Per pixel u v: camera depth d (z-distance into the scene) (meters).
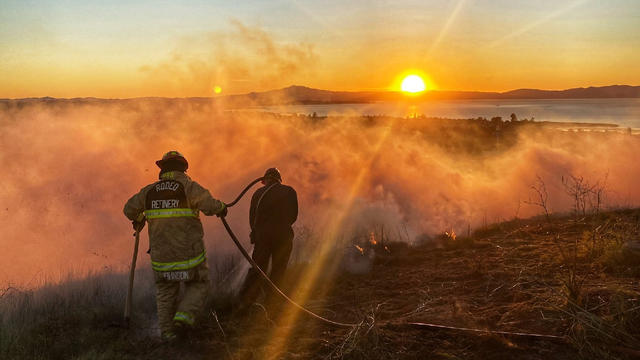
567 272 5.04
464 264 6.04
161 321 4.19
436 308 4.52
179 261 4.20
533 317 4.02
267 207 5.38
